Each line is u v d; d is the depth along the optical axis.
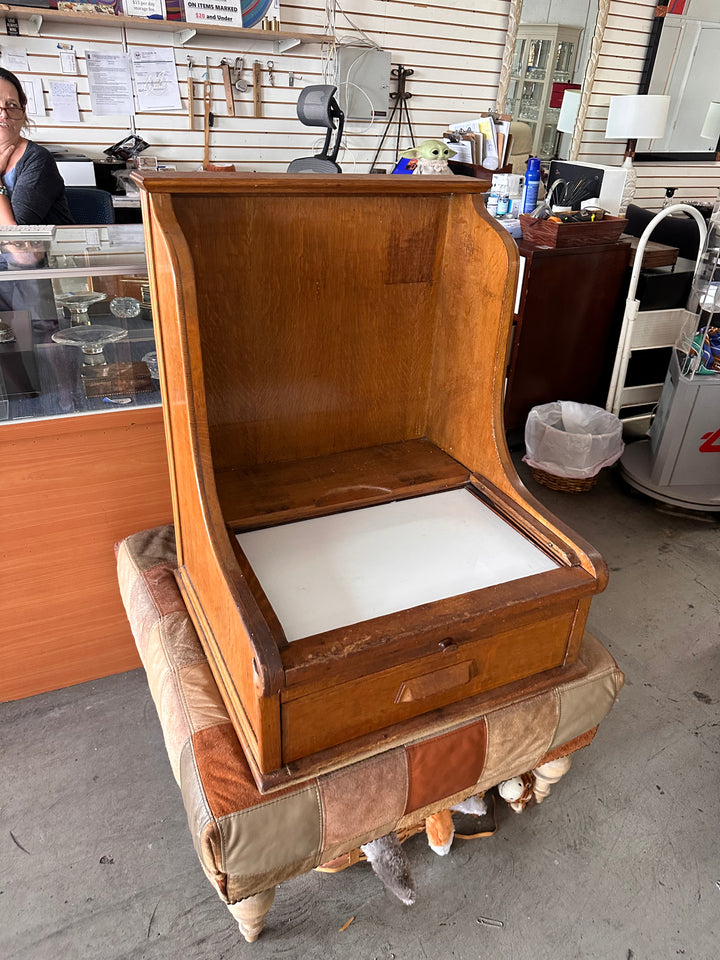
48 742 1.62
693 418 2.61
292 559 1.08
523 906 1.33
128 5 3.41
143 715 1.70
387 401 1.36
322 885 1.35
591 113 4.94
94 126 3.71
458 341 1.27
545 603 1.02
